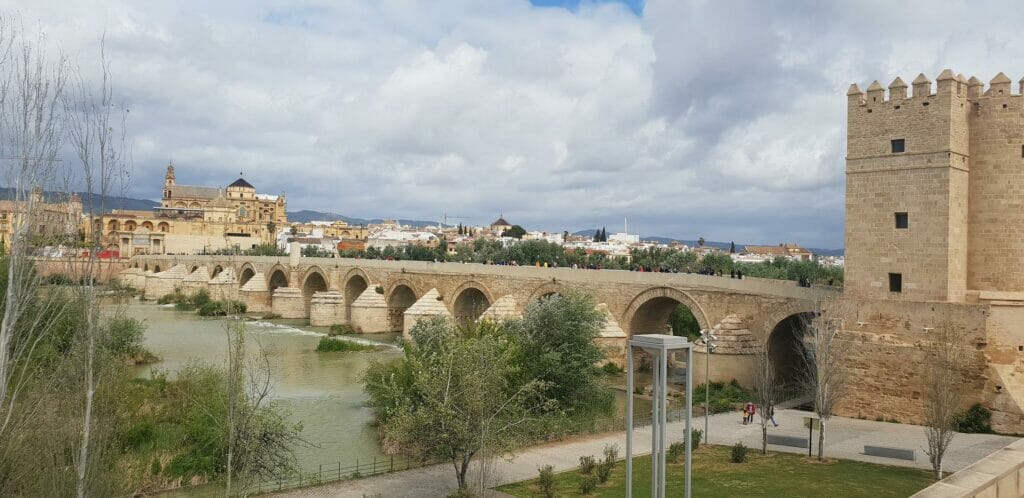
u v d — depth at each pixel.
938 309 40.56
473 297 86.19
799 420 43.75
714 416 45.19
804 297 48.97
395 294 96.69
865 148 44.84
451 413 28.47
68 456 20.81
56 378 21.50
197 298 126.62
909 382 41.38
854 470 32.22
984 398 38.75
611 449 34.59
